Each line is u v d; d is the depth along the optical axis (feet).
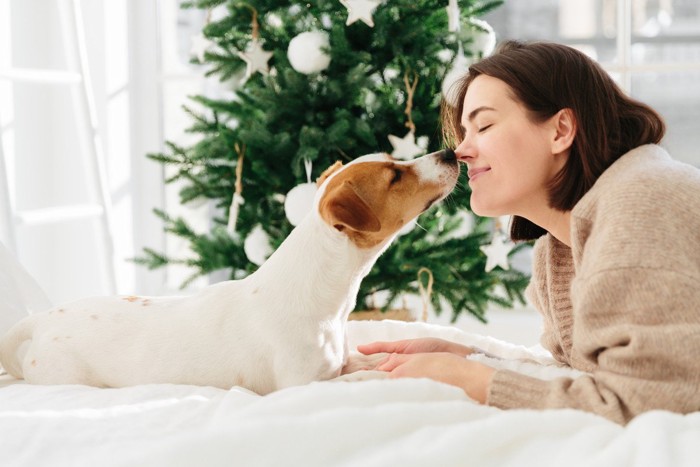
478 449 3.28
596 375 4.09
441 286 9.04
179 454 3.22
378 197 5.67
